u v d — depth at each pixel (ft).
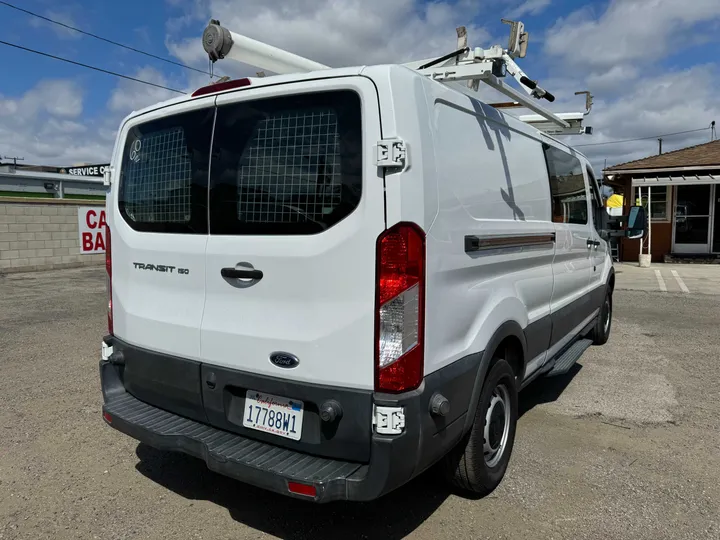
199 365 9.46
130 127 10.95
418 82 8.09
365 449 7.91
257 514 10.11
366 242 7.68
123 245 10.87
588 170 18.37
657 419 14.55
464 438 9.82
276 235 8.46
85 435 13.38
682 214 55.72
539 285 12.89
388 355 7.71
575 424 14.24
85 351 20.58
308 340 8.18
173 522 9.83
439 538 9.35
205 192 9.32
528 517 9.96
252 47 10.31
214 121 9.30
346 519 9.93
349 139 7.86
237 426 9.12
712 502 10.44
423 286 7.85
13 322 25.49
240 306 8.89
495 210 10.52
